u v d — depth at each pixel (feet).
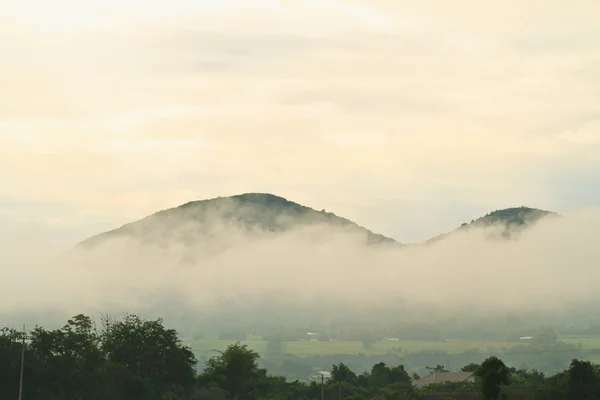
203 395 397.19
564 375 408.87
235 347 422.82
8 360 336.29
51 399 341.41
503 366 367.45
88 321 375.04
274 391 483.51
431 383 513.86
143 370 379.96
